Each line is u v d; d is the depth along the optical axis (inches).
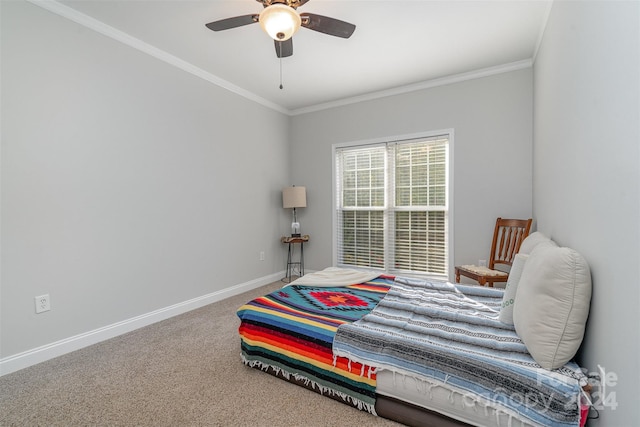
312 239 176.4
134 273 102.6
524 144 121.2
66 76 85.4
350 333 61.0
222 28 77.4
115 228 97.2
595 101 46.3
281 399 64.0
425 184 143.6
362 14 89.1
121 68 98.4
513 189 123.7
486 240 129.6
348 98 160.1
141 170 104.5
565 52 65.4
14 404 63.0
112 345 90.1
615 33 39.1
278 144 171.6
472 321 65.6
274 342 70.4
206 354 84.2
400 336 58.6
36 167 79.8
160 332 99.7
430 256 143.8
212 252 131.8
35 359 79.3
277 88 146.3
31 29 78.5
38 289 80.3
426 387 51.9
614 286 38.4
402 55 114.3
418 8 86.6
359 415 59.0
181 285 118.4
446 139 137.3
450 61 119.5
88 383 70.4
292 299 82.3
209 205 130.3
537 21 92.6
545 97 89.1
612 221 39.3
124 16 89.4
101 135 93.4
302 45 106.4
